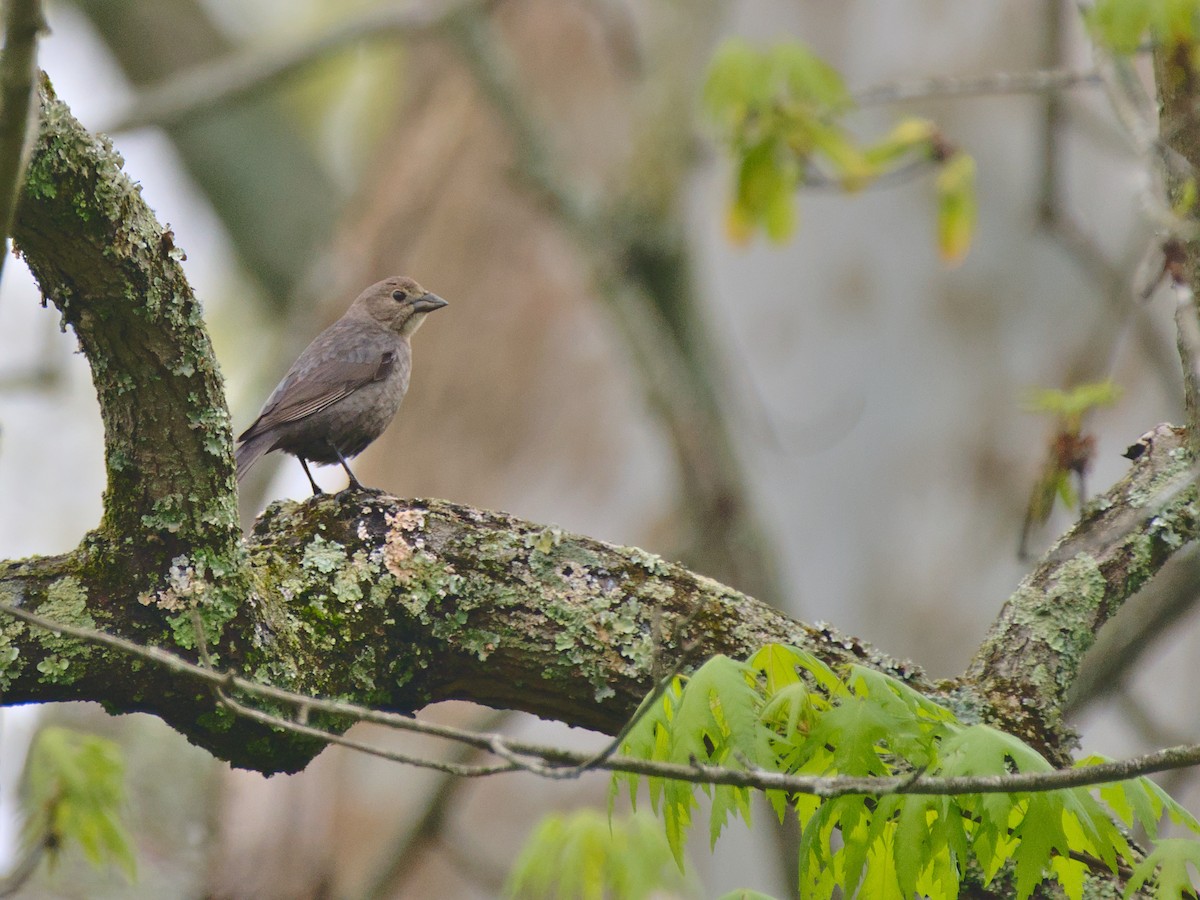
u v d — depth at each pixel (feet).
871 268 42.86
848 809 16.46
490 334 48.67
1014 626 21.43
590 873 28.04
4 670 17.52
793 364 43.16
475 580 19.66
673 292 40.86
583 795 42.96
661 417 39.22
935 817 17.26
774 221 33.91
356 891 41.37
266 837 43.96
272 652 18.43
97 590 17.92
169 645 17.85
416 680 19.76
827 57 43.98
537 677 19.74
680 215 41.60
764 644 19.44
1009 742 16.33
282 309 69.26
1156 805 17.08
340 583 19.30
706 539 38.32
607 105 51.08
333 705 15.23
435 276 50.83
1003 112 42.16
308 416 31.07
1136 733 41.09
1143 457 22.54
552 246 48.98
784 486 42.57
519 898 34.58
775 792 17.47
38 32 13.34
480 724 38.58
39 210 16.16
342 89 78.59
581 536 20.42
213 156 68.90
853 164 33.58
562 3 53.26
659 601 19.98
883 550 41.37
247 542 19.77
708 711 16.44
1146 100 23.77
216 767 47.11
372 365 31.96
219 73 49.65
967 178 33.53
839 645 20.39
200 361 17.58
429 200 52.31
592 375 46.85
